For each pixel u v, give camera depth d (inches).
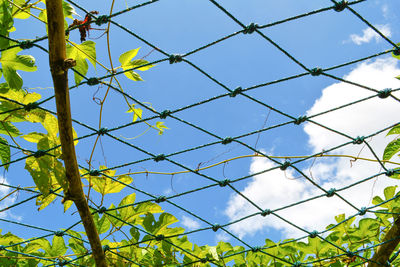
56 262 80.6
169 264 87.0
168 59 58.0
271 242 90.6
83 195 63.1
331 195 69.6
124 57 64.6
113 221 85.3
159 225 86.5
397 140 72.6
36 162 65.1
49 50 50.9
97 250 66.7
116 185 78.5
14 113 67.4
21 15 60.3
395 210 78.5
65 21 59.1
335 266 86.1
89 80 60.2
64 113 54.9
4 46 55.7
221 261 91.4
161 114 62.6
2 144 65.8
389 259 77.9
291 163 67.7
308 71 58.2
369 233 86.4
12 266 83.8
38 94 68.6
